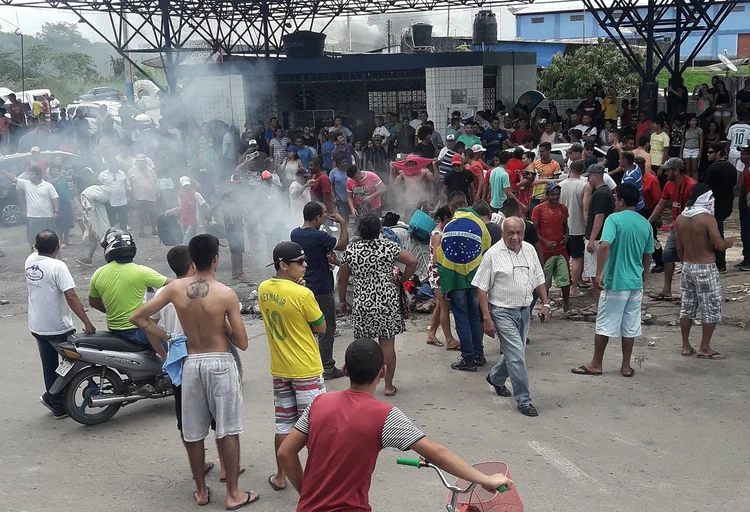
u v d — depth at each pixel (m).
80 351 6.55
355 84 24.16
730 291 10.16
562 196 10.12
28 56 49.91
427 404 6.99
